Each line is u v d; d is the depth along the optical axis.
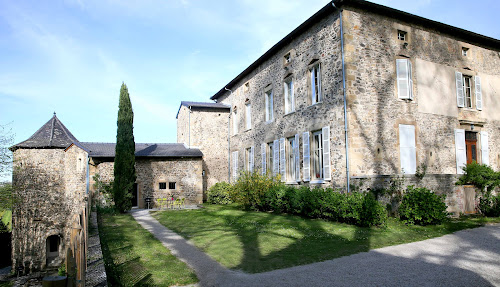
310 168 13.62
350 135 11.53
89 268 5.43
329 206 10.59
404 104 12.78
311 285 5.19
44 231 19.03
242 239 8.63
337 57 12.19
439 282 5.21
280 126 16.23
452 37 14.58
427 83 13.50
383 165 12.05
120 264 6.66
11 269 18.45
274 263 6.43
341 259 6.56
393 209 10.29
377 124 12.09
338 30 12.16
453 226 9.41
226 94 24.39
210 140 23.09
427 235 8.44
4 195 14.59
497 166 15.41
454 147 13.95
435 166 13.25
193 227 11.16
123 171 17.08
